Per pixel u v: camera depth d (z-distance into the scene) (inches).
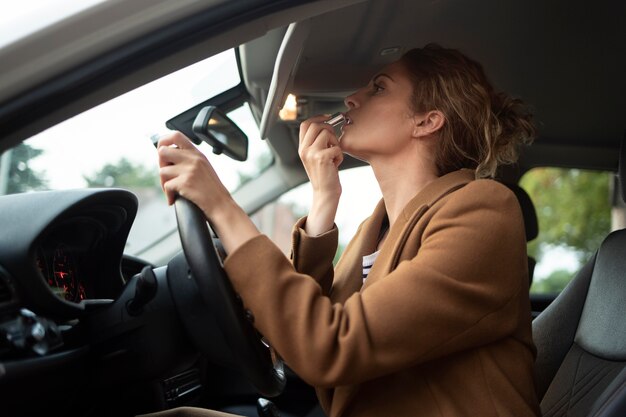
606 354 73.9
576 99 96.0
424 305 48.8
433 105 61.2
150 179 194.1
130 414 66.4
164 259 109.7
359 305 49.4
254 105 91.7
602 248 82.0
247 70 82.7
